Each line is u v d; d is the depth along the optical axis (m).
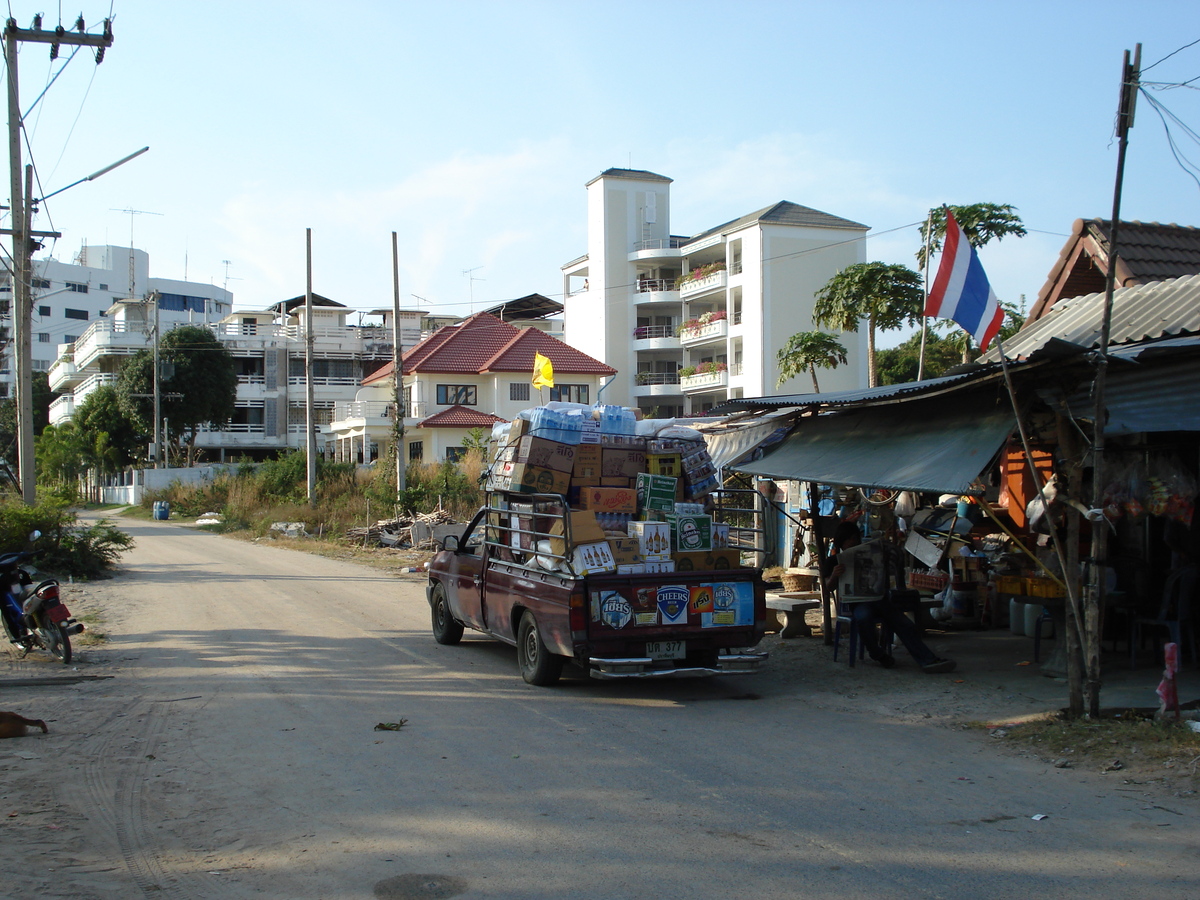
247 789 5.96
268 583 18.30
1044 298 13.80
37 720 7.46
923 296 24.72
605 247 53.34
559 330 72.62
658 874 4.58
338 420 52.12
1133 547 10.88
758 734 7.32
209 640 11.82
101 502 58.41
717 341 49.62
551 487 9.03
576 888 4.42
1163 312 10.44
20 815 5.50
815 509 11.47
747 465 11.26
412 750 6.81
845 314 27.25
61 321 89.56
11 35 17.69
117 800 5.77
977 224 21.27
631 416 9.59
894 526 12.70
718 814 5.44
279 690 8.91
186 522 40.50
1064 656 9.26
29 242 19.39
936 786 6.00
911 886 4.45
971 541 12.88
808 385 45.12
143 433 57.00
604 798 5.73
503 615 9.73
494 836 5.09
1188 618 9.12
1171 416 7.24
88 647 11.38
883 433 9.65
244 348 63.62
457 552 11.51
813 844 4.97
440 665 10.20
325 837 5.11
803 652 10.85
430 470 34.72
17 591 10.69
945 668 9.51
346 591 17.08
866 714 8.05
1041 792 5.88
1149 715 7.43
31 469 19.45
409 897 4.34
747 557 16.84
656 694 8.82
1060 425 7.68
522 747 6.89
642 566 8.62
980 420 8.31
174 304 96.50
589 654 8.29
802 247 46.12
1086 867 4.68
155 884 4.52
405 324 69.19
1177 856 4.81
